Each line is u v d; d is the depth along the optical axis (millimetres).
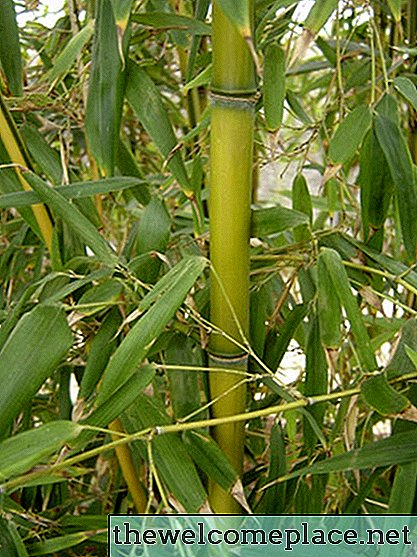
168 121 466
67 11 668
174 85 870
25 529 564
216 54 412
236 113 419
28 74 796
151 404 459
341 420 504
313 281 562
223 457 445
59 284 512
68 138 552
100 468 659
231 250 447
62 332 400
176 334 488
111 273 453
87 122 452
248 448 667
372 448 438
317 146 863
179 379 478
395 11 449
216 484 491
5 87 538
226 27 401
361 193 501
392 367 473
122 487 696
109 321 476
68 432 371
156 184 703
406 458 429
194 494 425
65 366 606
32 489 615
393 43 672
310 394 514
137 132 1043
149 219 485
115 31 428
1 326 448
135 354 396
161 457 437
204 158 650
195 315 448
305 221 464
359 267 495
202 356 505
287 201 1219
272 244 744
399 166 461
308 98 1060
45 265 812
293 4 486
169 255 578
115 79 437
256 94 425
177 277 410
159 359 539
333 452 623
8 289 686
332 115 723
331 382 564
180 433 455
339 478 553
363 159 490
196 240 521
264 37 510
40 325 397
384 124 460
